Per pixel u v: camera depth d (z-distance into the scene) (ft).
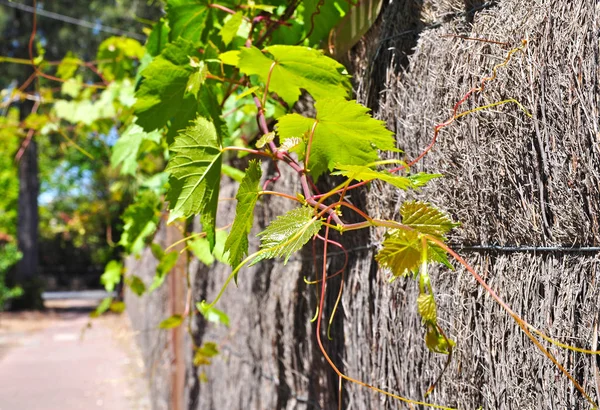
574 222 1.40
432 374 1.91
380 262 1.36
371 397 2.33
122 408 9.12
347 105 1.71
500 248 1.65
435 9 1.94
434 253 1.41
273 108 3.12
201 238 3.60
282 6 2.82
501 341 1.63
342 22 2.58
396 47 2.14
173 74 2.38
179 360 6.11
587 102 1.35
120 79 4.81
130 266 15.08
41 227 41.01
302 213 1.58
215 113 2.46
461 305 1.80
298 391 3.23
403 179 1.53
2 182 28.53
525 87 1.54
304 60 2.00
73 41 27.09
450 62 1.83
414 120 2.02
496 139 1.65
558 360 1.44
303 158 1.93
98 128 4.99
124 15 23.98
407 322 2.06
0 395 10.09
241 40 2.80
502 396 1.62
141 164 5.16
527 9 1.55
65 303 34.09
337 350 2.71
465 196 1.78
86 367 12.76
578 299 1.40
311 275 3.03
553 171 1.45
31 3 27.04
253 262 1.54
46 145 27.04
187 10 2.77
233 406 4.50
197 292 5.65
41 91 5.09
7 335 18.93
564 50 1.42
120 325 19.92
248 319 4.19
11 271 28.48
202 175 1.87
